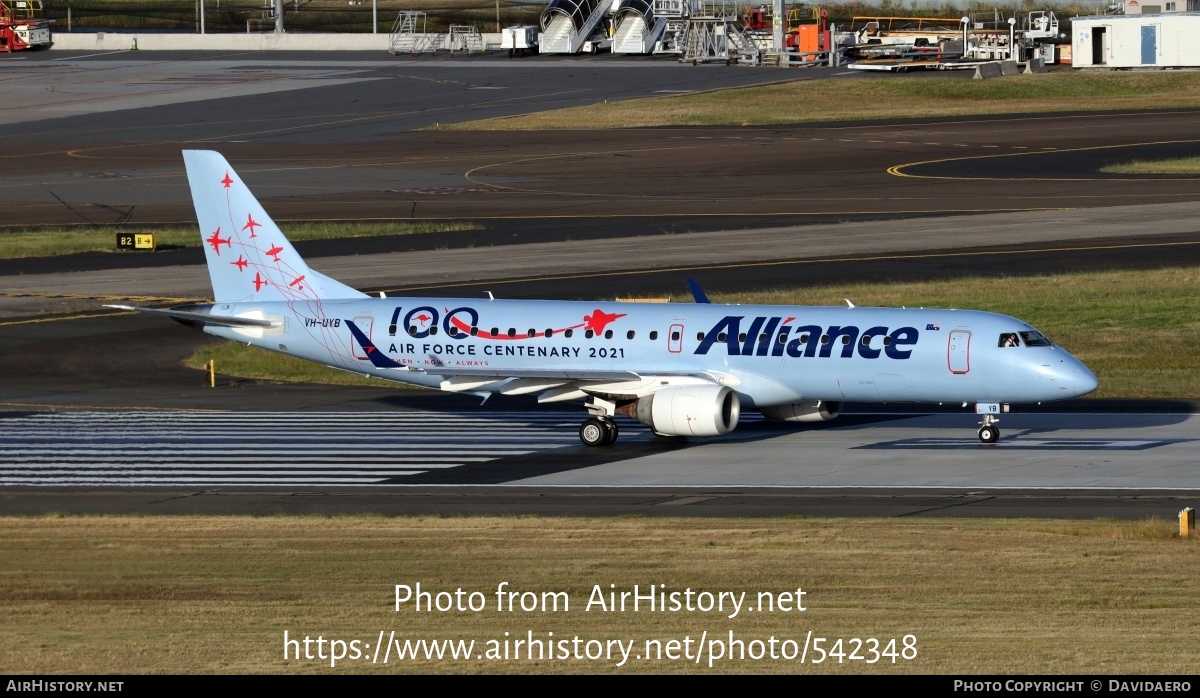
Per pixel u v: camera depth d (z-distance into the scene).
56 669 76.94
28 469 164.75
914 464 162.50
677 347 176.62
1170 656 78.38
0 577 102.50
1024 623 86.62
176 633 85.19
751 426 189.00
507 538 117.88
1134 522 127.81
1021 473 156.75
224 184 191.38
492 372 174.88
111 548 114.00
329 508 143.75
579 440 180.62
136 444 178.62
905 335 170.00
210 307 193.12
